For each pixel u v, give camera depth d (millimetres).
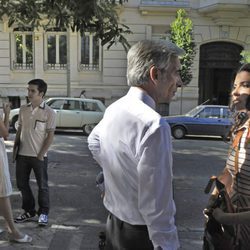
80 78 22891
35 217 5809
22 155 5523
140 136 2229
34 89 5340
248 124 2736
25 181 5633
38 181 5551
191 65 21234
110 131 2385
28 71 22922
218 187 2717
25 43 22781
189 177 9312
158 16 22500
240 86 2814
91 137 2613
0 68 22703
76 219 5973
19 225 5535
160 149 2186
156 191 2182
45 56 22859
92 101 18000
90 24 7086
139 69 2346
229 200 2689
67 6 6918
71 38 22500
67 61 21422
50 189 7738
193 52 20672
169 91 2396
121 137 2311
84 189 7781
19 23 9211
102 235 2748
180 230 5727
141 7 22109
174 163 11109
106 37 7211
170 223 2232
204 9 22234
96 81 22938
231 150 2828
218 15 22266
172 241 2244
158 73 2338
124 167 2326
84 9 6598
